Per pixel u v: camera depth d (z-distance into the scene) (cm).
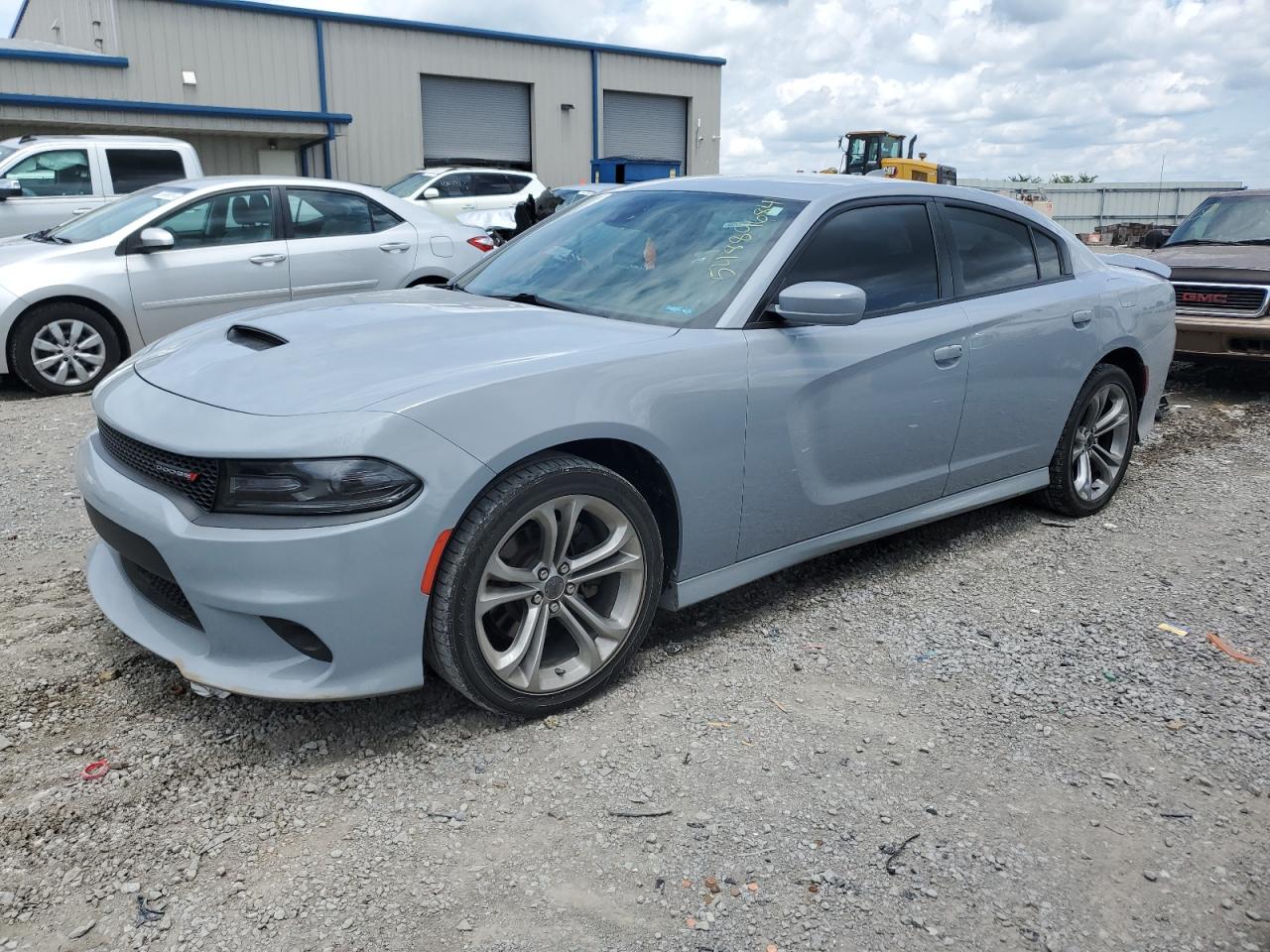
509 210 1688
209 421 259
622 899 220
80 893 218
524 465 274
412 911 215
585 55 2753
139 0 2098
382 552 250
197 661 264
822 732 289
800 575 411
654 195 400
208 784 257
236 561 247
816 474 350
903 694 312
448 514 257
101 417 290
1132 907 222
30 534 438
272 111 2125
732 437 318
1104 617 374
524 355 286
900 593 394
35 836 235
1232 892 227
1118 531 472
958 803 257
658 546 307
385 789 257
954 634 357
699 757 274
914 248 390
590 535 306
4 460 561
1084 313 450
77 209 989
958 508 418
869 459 368
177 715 289
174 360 305
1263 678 328
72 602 363
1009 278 429
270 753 272
